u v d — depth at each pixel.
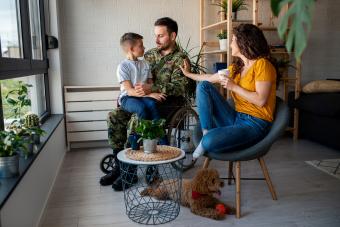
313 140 3.59
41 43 3.06
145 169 2.40
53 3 3.18
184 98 2.68
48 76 3.24
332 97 3.22
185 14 3.74
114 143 2.53
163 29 2.64
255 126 1.96
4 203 1.20
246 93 1.94
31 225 1.66
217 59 3.90
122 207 2.05
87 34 3.54
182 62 2.63
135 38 2.57
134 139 1.97
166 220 1.86
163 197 2.11
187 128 2.90
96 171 2.77
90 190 2.34
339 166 2.79
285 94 3.92
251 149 1.86
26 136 1.80
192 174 2.64
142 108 2.35
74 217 1.93
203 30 3.71
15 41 2.16
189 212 1.96
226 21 3.00
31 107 2.62
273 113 2.02
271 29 3.47
